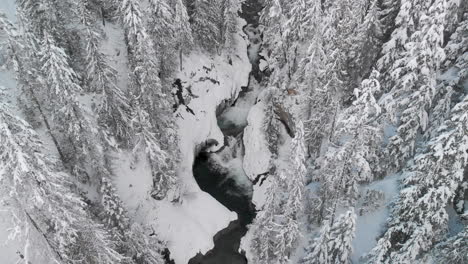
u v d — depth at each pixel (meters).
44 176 17.70
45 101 29.33
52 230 19.28
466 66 27.78
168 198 35.91
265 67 51.16
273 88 44.12
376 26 35.66
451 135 20.41
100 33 41.53
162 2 35.81
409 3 30.91
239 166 42.38
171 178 35.28
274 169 39.41
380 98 32.69
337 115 31.50
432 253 22.69
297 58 44.47
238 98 49.81
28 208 17.59
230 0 45.94
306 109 37.59
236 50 51.94
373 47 36.94
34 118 30.73
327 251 25.42
